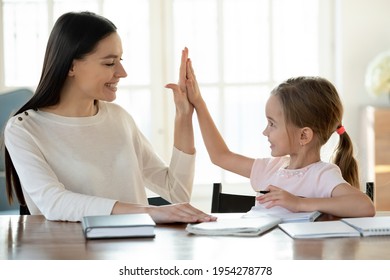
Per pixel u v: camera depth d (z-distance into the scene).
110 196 3.51
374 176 7.21
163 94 7.80
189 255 2.48
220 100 7.79
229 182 7.83
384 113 7.16
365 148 7.48
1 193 6.25
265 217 3.10
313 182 3.35
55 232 2.87
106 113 3.63
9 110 6.73
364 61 7.68
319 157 3.48
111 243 2.66
